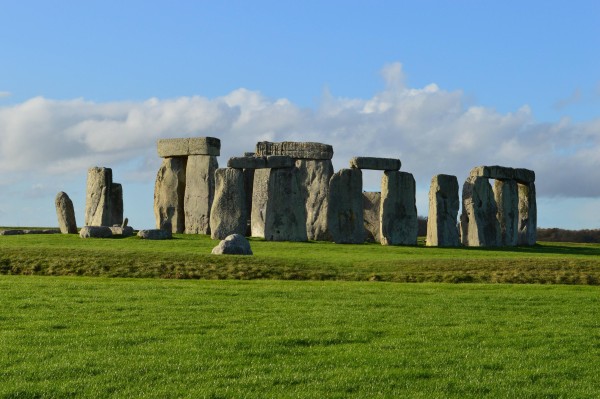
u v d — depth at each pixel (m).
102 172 63.09
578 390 18.61
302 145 66.69
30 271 38.81
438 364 20.30
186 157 66.00
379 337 23.02
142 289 31.45
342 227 59.22
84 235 55.75
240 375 19.03
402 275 39.31
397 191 60.56
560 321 25.92
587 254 55.97
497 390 18.48
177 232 64.94
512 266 41.91
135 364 19.58
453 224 60.72
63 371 18.91
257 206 65.50
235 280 36.78
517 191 66.69
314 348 21.55
